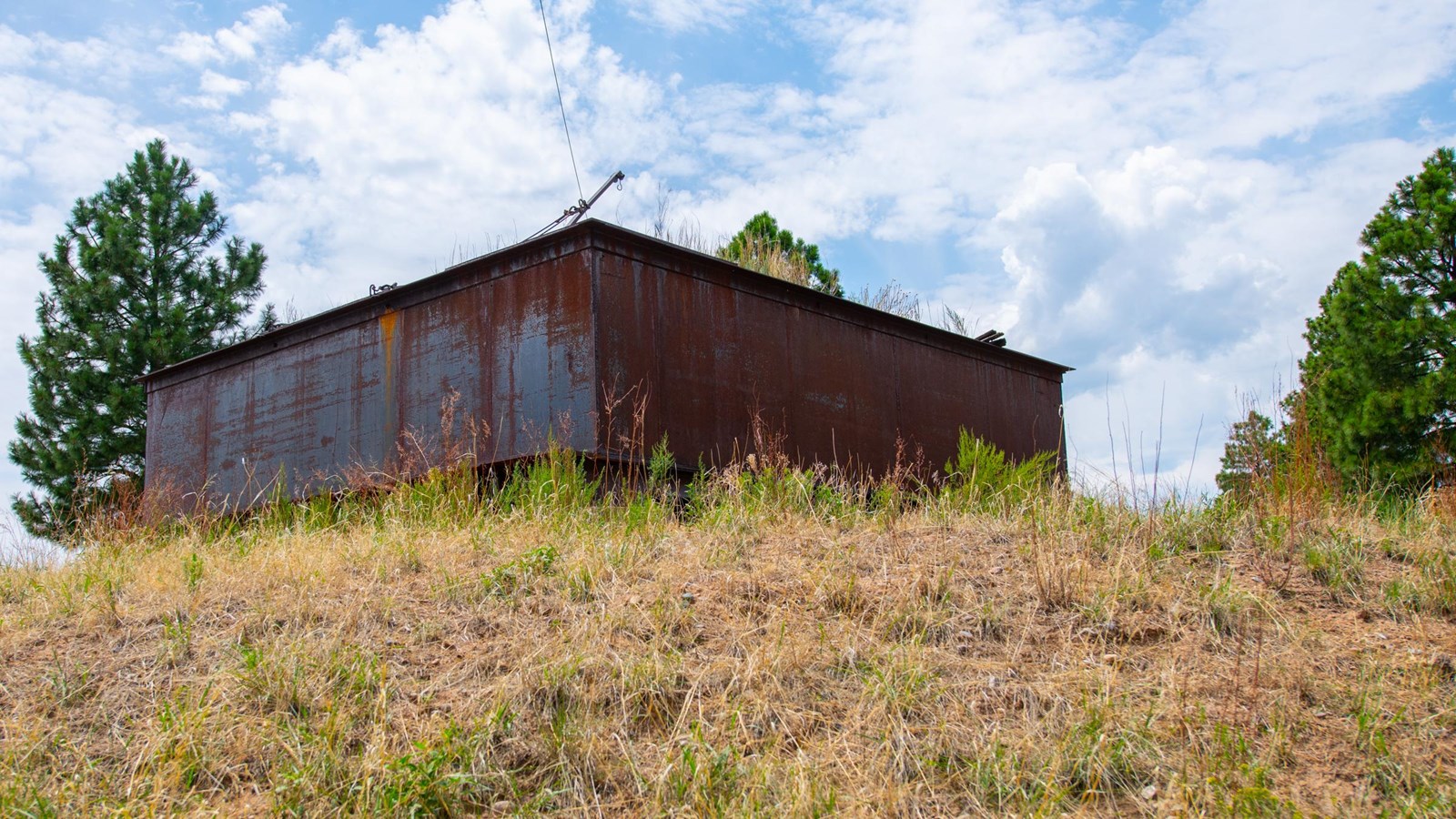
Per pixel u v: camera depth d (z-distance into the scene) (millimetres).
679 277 9320
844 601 5594
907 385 11320
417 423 9594
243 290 22719
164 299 21641
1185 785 3967
